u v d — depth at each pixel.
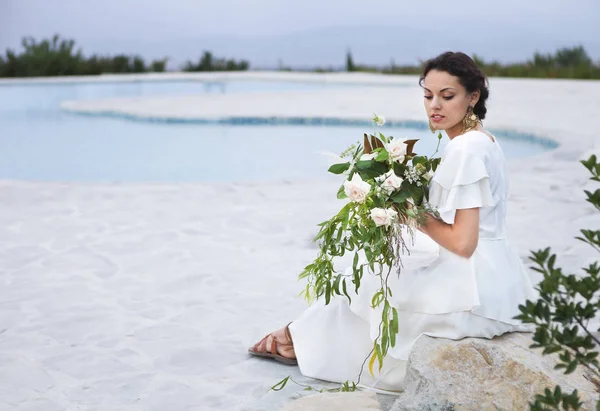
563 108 14.99
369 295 3.02
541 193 7.08
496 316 2.82
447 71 2.73
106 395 3.20
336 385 3.23
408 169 2.76
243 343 3.73
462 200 2.69
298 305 4.27
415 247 2.91
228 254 5.29
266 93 20.27
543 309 1.88
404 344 2.94
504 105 15.82
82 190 7.54
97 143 13.62
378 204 2.74
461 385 2.61
